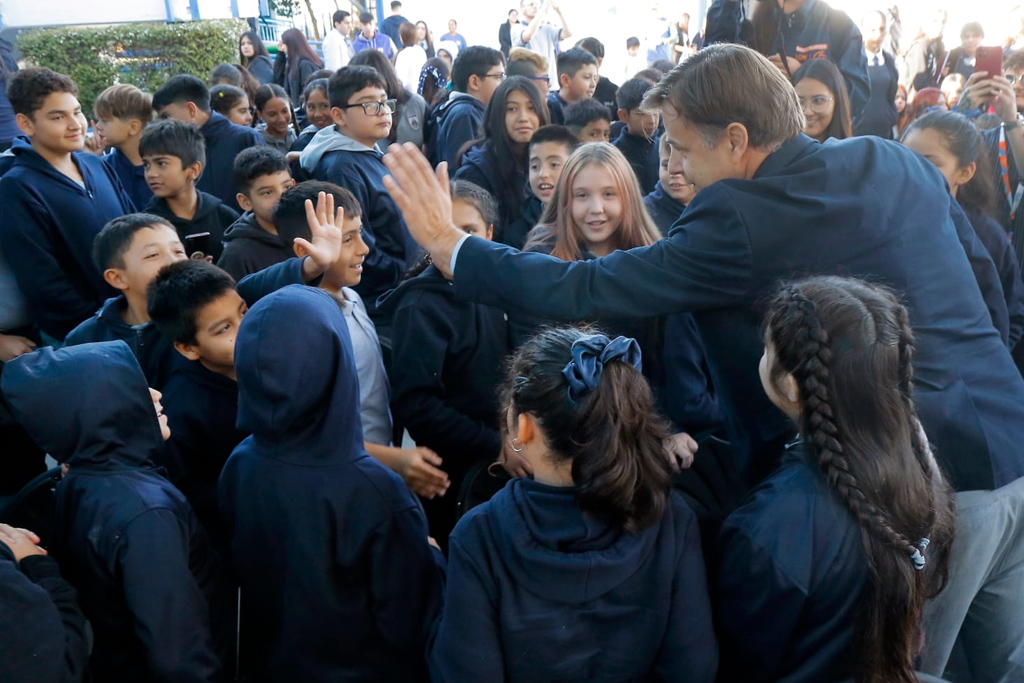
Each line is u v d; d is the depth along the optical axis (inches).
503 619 45.5
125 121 148.6
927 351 54.4
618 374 45.2
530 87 135.0
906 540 42.8
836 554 44.1
